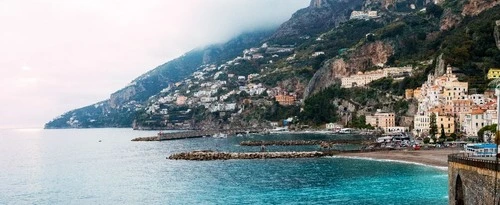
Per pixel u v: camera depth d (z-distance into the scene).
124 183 173.25
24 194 157.75
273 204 124.19
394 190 135.88
